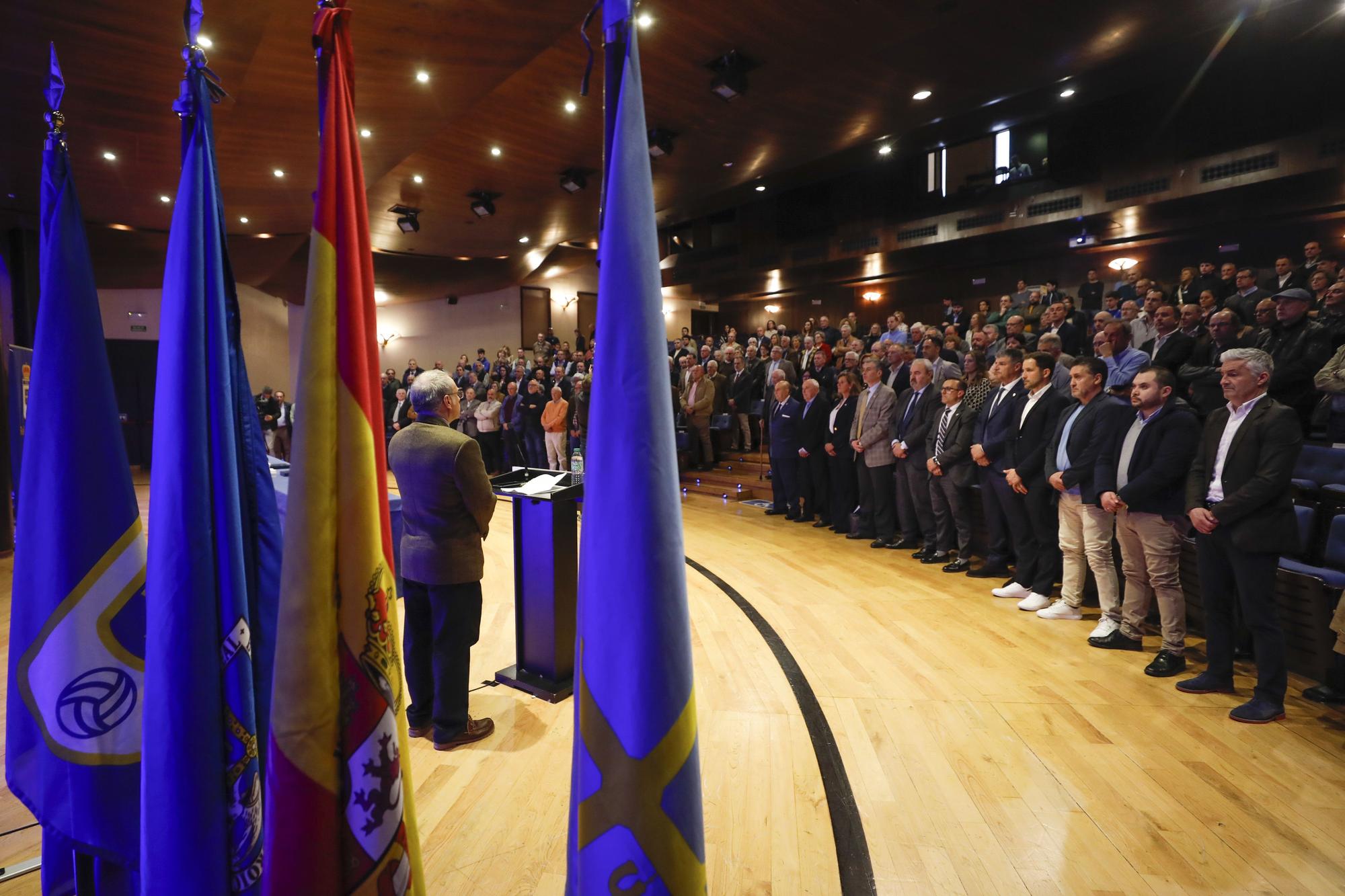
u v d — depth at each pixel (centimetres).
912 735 256
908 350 654
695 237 1628
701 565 514
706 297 1684
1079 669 314
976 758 239
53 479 119
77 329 122
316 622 91
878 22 587
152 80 546
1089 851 190
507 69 582
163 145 684
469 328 1798
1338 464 370
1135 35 664
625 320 90
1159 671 304
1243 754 239
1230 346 450
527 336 1720
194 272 106
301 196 906
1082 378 357
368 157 791
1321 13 679
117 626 121
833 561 523
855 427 592
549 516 295
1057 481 362
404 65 564
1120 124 1023
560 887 178
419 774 233
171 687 100
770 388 803
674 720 89
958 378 510
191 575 102
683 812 89
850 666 321
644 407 90
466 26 512
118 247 1059
